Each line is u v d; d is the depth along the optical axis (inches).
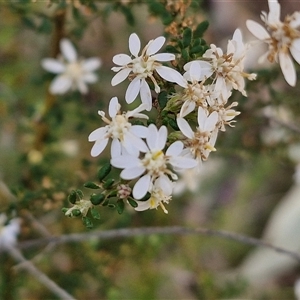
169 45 8.1
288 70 8.4
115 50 15.0
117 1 10.5
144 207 7.5
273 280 18.9
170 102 7.6
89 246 12.2
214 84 7.9
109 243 12.4
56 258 12.8
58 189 10.4
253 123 11.4
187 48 8.0
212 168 18.3
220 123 7.7
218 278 16.9
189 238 15.0
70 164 13.6
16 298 11.9
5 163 14.6
